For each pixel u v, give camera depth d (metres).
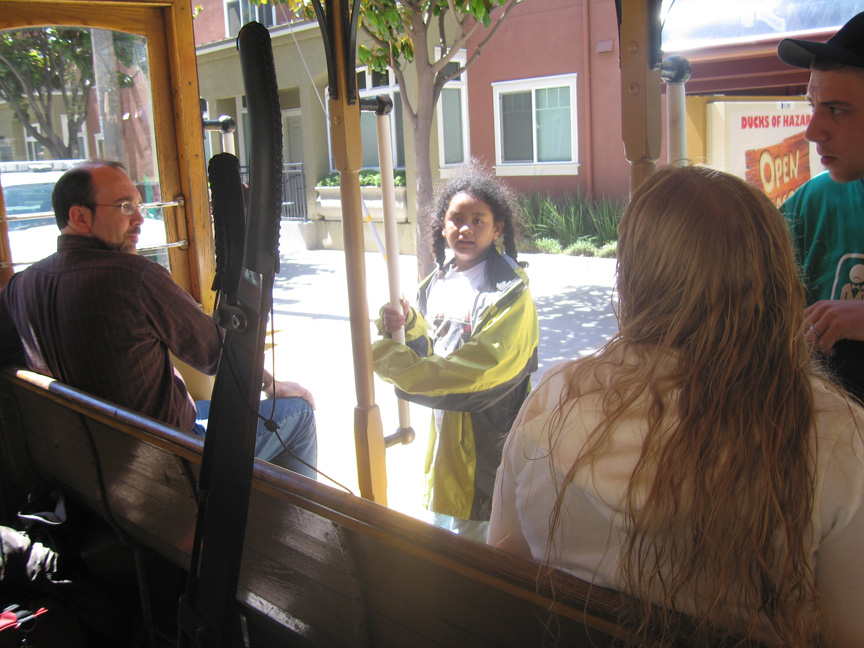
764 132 2.93
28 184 4.05
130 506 2.29
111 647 2.47
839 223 1.80
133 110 4.23
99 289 2.39
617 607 1.00
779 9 4.76
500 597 1.22
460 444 2.35
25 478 2.85
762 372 0.92
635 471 0.94
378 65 6.19
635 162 1.59
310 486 1.52
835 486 0.88
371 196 12.04
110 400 2.46
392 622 1.48
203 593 1.46
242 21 13.17
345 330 7.04
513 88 12.04
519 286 2.25
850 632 0.92
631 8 1.54
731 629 0.92
